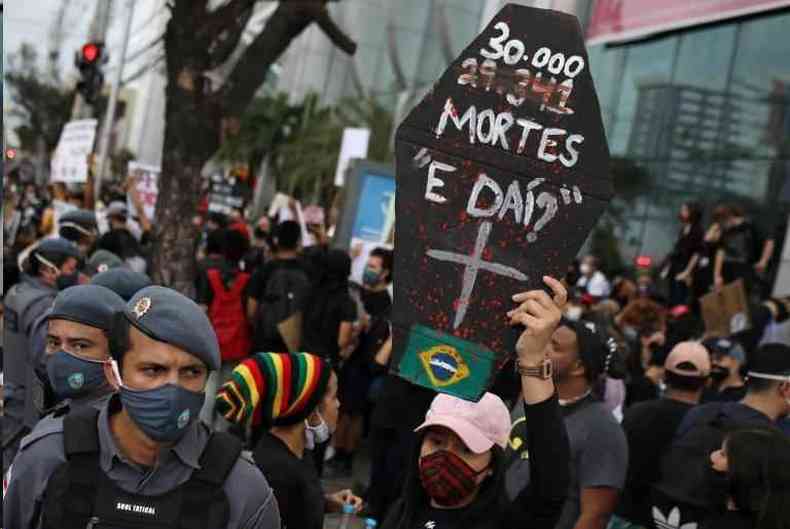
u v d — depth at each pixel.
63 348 3.68
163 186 11.43
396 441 7.00
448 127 2.90
